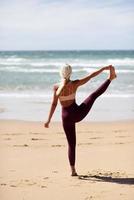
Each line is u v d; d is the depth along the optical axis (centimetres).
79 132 895
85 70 2883
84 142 786
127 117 1083
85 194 479
